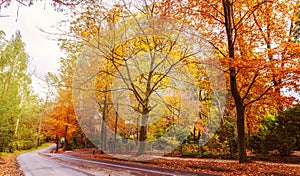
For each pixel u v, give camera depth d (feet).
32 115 126.52
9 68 76.33
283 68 24.09
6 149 72.90
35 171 24.35
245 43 32.01
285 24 35.55
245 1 33.42
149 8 22.56
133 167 22.74
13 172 24.40
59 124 69.67
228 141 38.73
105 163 25.84
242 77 30.86
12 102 69.97
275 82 28.60
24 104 108.58
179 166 24.44
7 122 62.90
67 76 39.29
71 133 77.56
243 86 31.58
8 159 47.06
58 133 82.43
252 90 31.91
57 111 68.08
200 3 29.48
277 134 32.07
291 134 31.48
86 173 20.63
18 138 89.25
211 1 30.71
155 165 24.63
